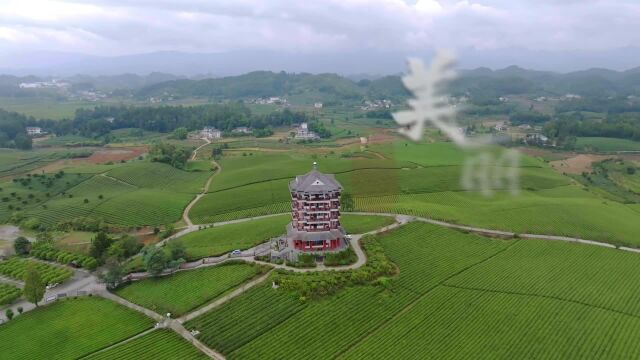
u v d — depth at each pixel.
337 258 164.62
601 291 152.75
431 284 155.62
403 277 159.12
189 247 190.88
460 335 128.62
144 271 170.75
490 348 123.00
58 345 130.88
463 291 151.75
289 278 151.62
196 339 129.88
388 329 131.38
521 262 173.62
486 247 186.25
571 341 125.88
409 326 132.62
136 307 148.50
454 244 187.62
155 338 131.12
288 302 142.00
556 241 193.75
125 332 135.00
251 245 185.00
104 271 170.88
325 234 174.75
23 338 135.50
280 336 128.25
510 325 133.00
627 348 123.00
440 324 133.62
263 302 142.75
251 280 156.38
